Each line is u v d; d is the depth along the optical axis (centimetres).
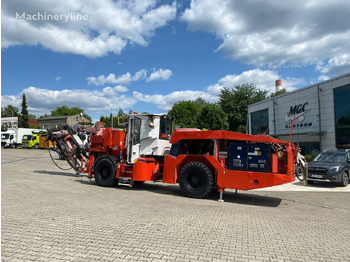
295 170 923
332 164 1338
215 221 616
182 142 993
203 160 952
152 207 745
